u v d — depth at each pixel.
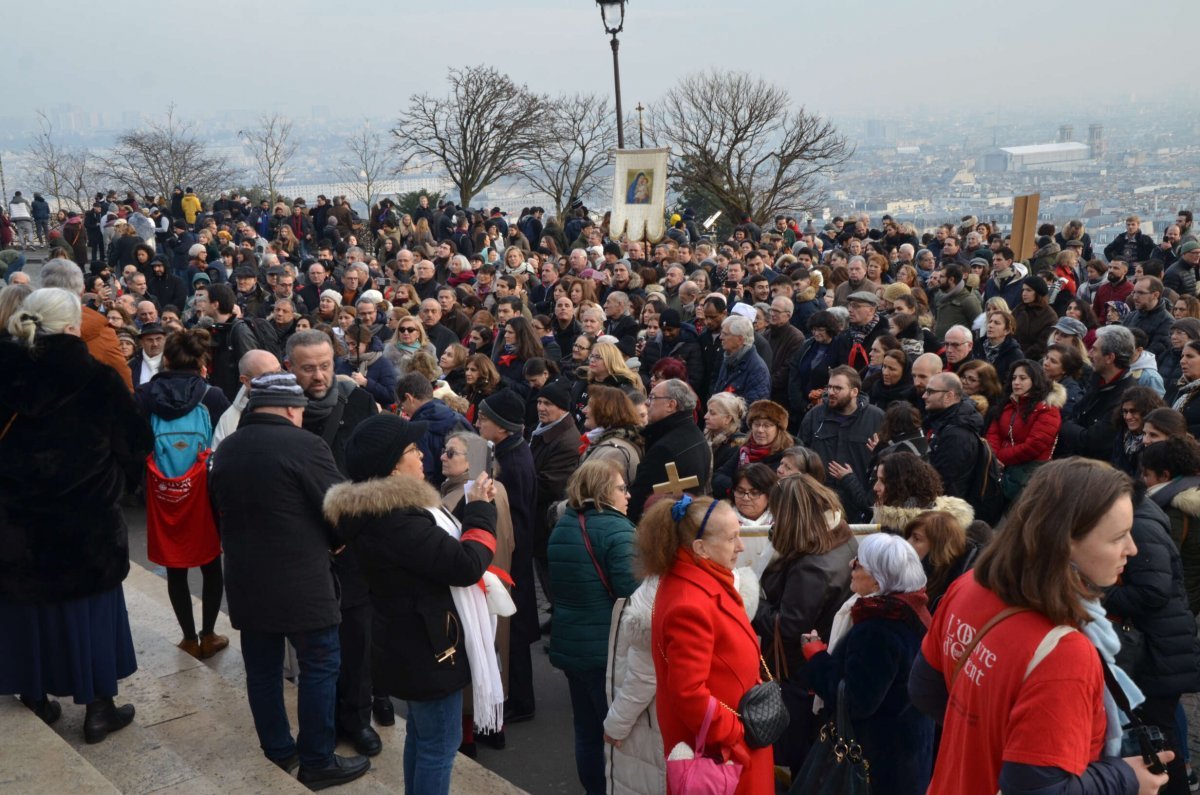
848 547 4.57
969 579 2.63
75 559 4.53
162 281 16.16
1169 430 5.50
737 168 36.88
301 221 25.45
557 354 10.34
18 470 4.41
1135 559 4.30
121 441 4.66
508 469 5.72
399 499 3.87
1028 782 2.22
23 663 4.56
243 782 4.48
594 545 4.55
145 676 5.53
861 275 11.81
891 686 3.71
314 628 4.48
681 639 3.58
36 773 4.11
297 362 5.26
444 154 37.72
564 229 23.61
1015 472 6.87
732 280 12.62
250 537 4.41
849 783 3.78
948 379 6.46
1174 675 4.33
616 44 18.73
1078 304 9.97
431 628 3.94
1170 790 3.14
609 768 4.17
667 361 7.70
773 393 9.58
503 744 5.48
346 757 4.89
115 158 47.12
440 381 7.88
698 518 3.68
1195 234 16.52
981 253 14.61
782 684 4.61
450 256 16.30
